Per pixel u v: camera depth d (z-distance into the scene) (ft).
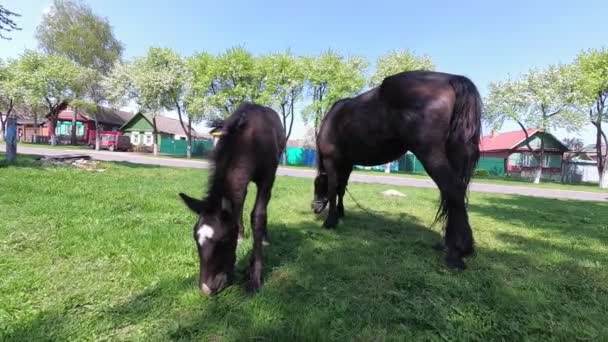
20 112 164.35
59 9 144.56
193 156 130.93
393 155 15.61
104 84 120.16
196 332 8.45
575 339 8.82
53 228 15.72
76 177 31.89
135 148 140.36
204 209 9.71
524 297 10.90
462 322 9.36
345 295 10.63
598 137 100.07
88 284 10.68
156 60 115.65
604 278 13.14
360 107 15.30
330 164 18.43
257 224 11.55
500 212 29.30
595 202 46.75
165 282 10.78
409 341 8.41
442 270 12.98
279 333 8.43
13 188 24.04
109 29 150.71
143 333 8.36
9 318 8.71
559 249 17.28
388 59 116.67
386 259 14.05
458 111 12.53
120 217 18.35
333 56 111.65
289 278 11.78
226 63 110.22
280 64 109.70
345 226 19.77
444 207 13.37
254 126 11.38
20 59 124.98
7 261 11.94
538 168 100.48
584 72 97.04
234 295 10.23
